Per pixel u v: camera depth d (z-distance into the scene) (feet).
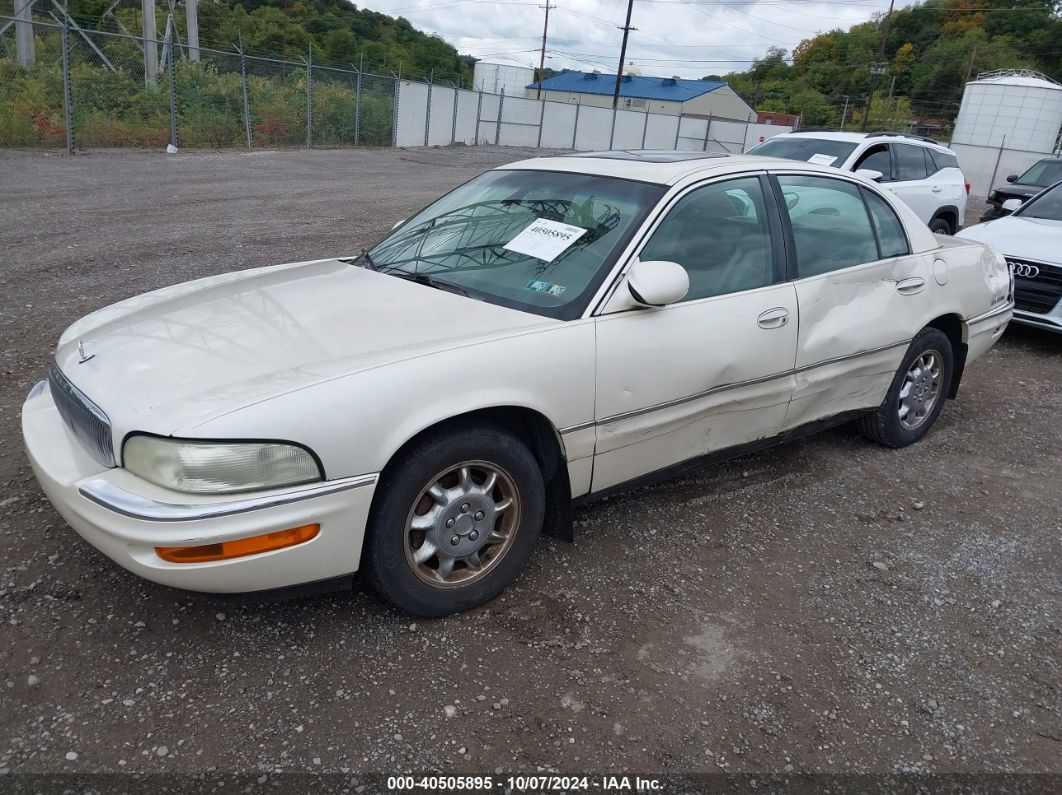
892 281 14.53
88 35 66.03
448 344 9.49
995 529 13.35
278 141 75.82
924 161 36.09
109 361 9.55
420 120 94.17
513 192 13.04
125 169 48.91
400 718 8.48
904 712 9.09
